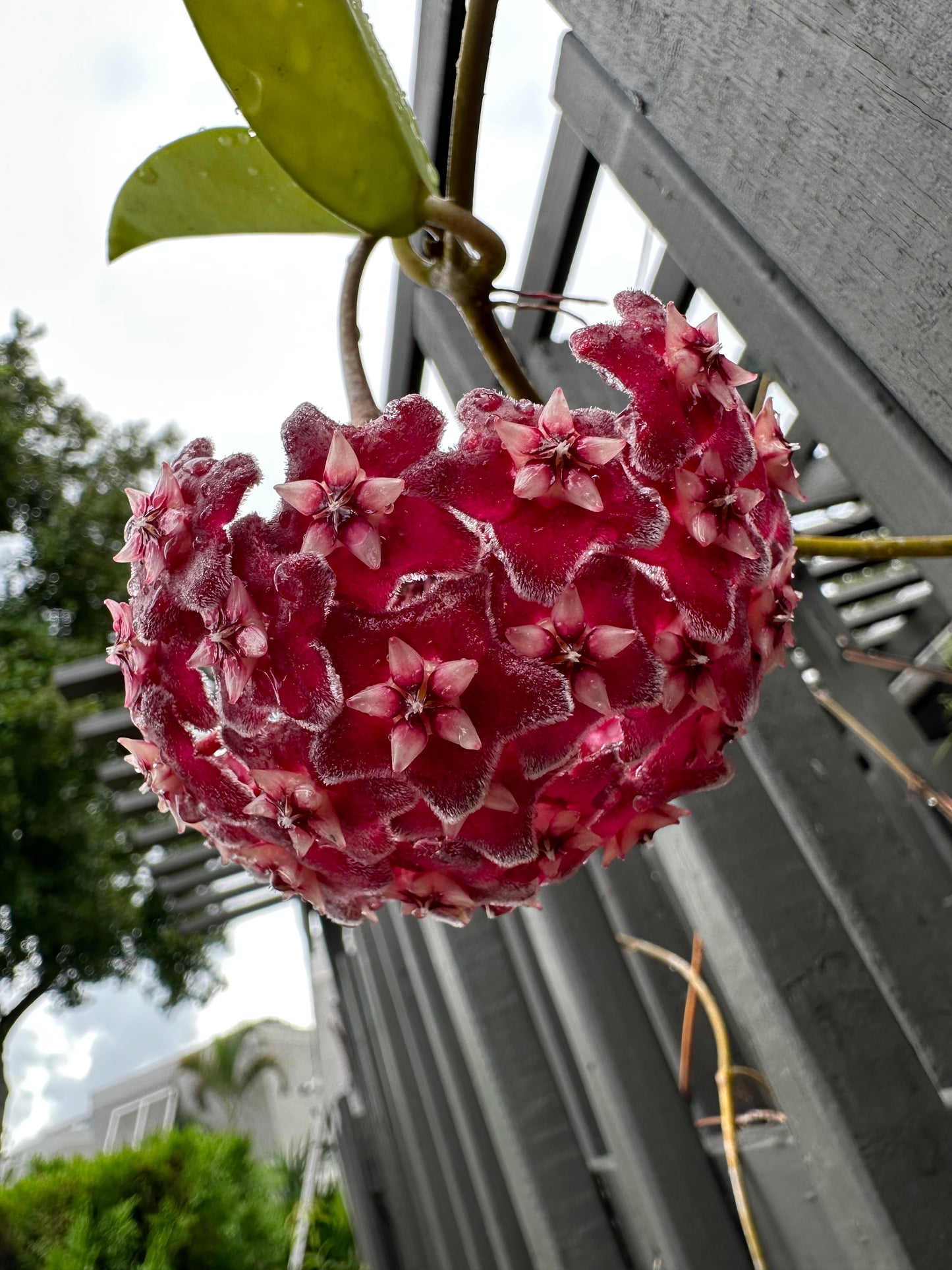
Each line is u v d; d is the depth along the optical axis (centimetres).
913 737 58
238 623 9
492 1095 44
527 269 33
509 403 9
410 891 11
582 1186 42
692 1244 31
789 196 14
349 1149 146
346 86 13
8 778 190
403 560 9
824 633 56
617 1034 34
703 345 10
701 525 9
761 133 14
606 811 11
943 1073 24
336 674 9
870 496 18
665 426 9
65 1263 108
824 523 54
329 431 9
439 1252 99
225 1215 123
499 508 9
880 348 14
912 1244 20
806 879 24
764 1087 36
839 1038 22
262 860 11
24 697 196
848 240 13
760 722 27
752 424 11
